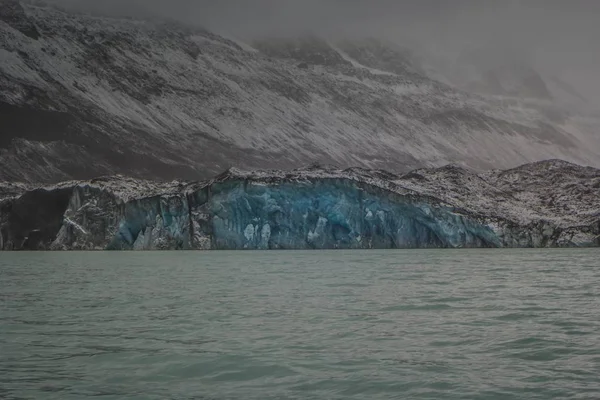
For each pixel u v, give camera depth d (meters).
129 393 19.89
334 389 20.14
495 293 45.84
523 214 158.00
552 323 31.58
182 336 28.81
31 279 62.19
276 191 144.88
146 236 145.75
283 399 19.22
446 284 53.50
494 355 24.44
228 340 27.77
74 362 23.80
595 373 21.55
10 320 33.78
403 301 41.16
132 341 27.67
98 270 76.69
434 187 165.75
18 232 158.00
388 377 21.38
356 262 90.88
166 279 61.41
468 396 19.23
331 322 32.44
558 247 147.25
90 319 34.03
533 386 20.11
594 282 54.34
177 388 20.42
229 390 20.19
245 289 50.25
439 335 28.64
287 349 25.78
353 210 146.38
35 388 20.39
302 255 117.88
